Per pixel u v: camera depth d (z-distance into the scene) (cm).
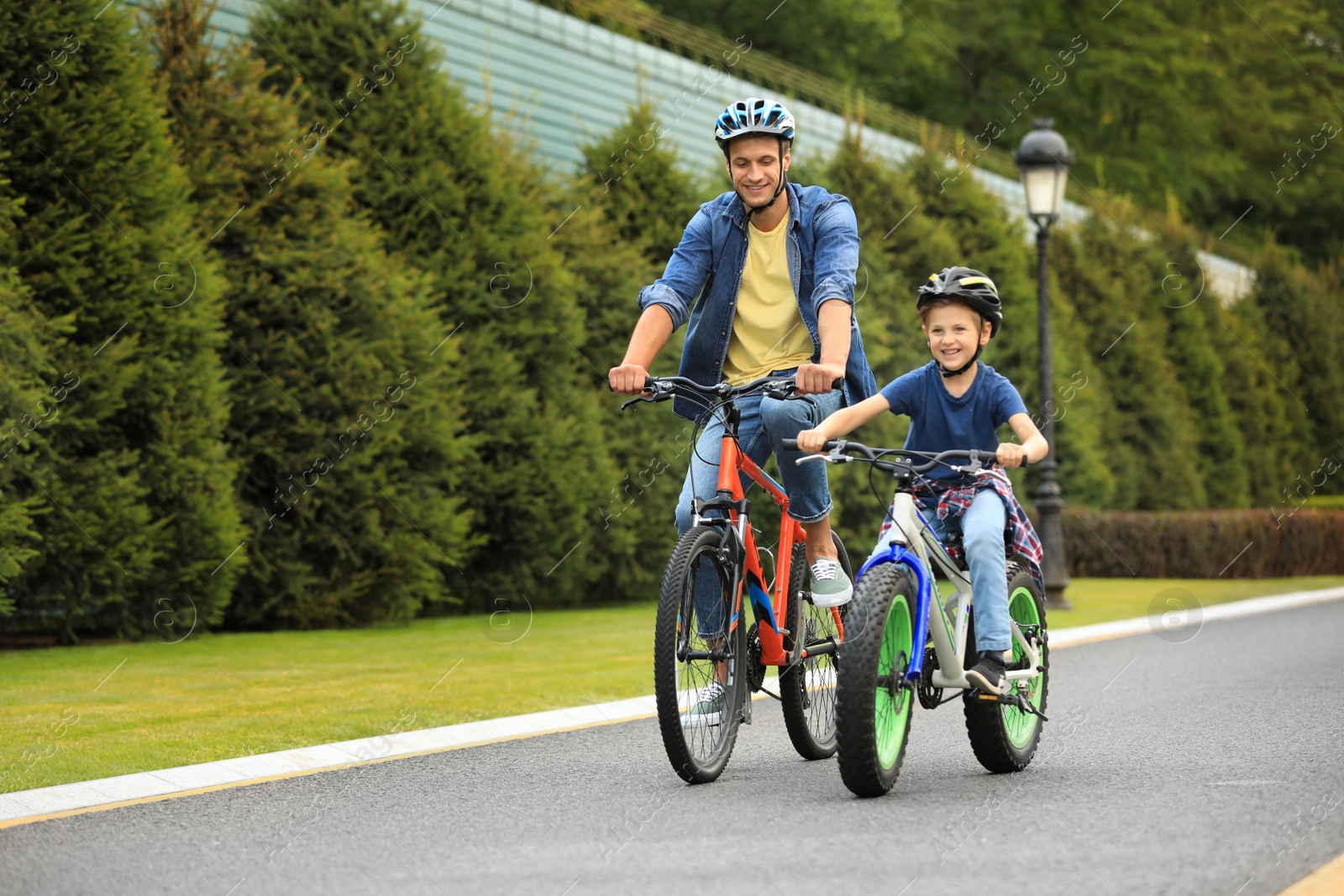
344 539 1443
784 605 657
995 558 627
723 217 675
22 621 1248
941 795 591
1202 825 520
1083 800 573
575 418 1717
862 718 570
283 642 1286
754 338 679
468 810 582
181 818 571
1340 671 1039
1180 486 3281
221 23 1620
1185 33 5047
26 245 1193
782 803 580
